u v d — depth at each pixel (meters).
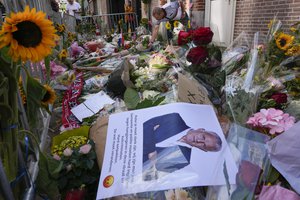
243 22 4.95
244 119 1.05
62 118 1.96
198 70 1.36
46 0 3.31
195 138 0.94
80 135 1.43
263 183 0.81
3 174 0.84
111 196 0.83
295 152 0.82
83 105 1.98
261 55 1.40
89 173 1.12
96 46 4.35
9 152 0.93
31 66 1.68
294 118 1.02
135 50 3.60
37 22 0.78
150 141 0.98
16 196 1.01
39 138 1.46
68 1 8.24
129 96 1.60
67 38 4.27
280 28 1.54
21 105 1.12
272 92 1.27
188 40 1.55
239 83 1.31
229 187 0.79
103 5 15.91
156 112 1.11
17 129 0.98
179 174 0.83
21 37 0.78
